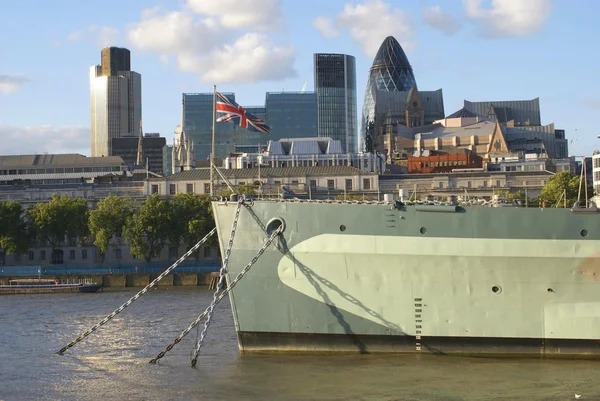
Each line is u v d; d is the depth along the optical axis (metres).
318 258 61.88
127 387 60.81
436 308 60.91
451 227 60.16
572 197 172.62
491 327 60.53
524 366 60.00
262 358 63.75
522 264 59.81
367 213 61.06
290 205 62.12
